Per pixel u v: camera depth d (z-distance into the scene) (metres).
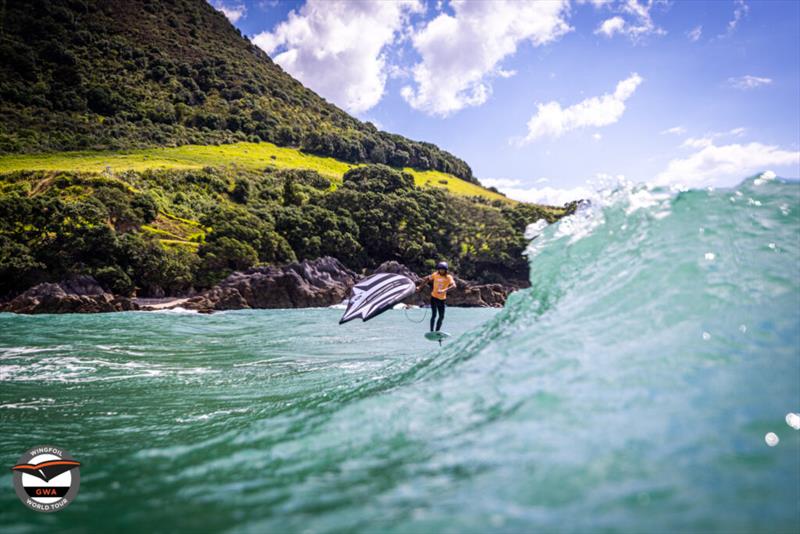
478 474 2.20
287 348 12.13
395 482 2.27
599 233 4.74
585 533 1.73
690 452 2.21
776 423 2.42
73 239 33.19
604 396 2.73
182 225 45.62
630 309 3.68
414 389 3.68
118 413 5.83
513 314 4.74
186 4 134.25
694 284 3.69
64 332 16.30
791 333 3.15
